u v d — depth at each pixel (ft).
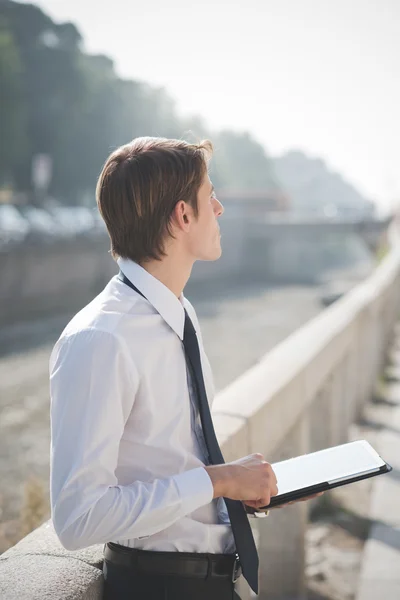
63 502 3.97
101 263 130.82
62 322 105.09
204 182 4.61
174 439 4.41
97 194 4.66
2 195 139.64
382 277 31.17
